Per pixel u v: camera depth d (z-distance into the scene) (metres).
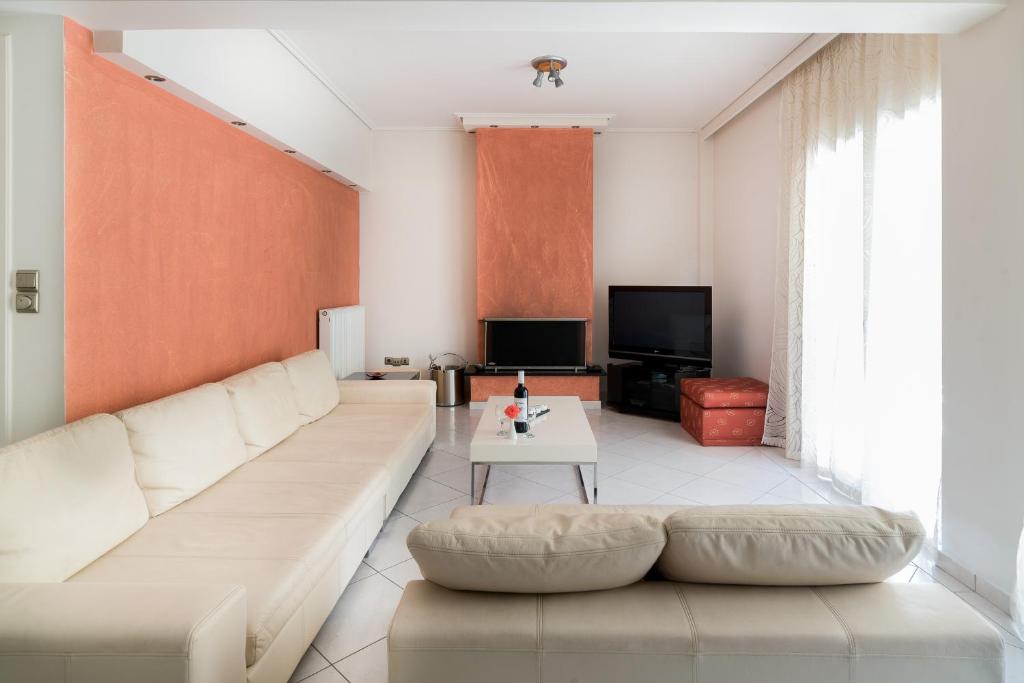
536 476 4.32
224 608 1.52
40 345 2.46
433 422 4.91
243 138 3.98
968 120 2.66
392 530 3.34
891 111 3.43
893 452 3.35
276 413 3.56
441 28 2.68
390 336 6.97
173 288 3.20
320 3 2.43
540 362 6.53
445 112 6.30
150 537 2.22
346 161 5.88
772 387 5.07
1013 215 2.45
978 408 2.64
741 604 1.38
